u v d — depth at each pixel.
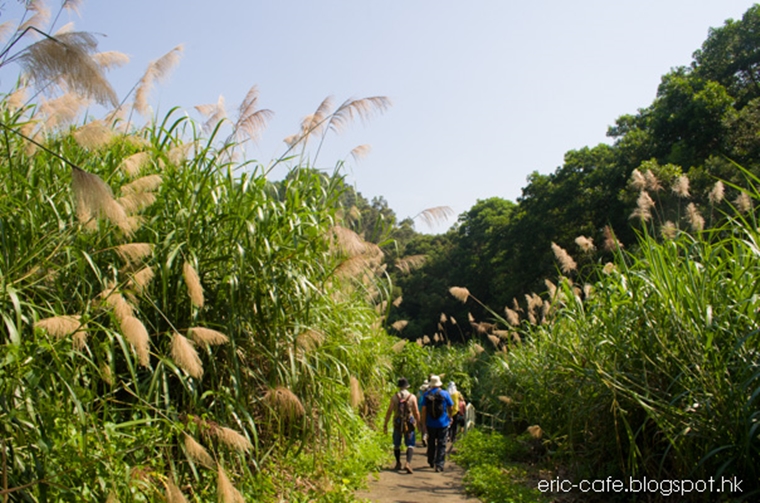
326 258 7.23
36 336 3.82
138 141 5.84
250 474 5.48
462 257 52.38
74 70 2.93
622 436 6.79
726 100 22.95
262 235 6.11
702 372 5.64
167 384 5.14
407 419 9.69
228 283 5.79
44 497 3.47
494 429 12.68
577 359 7.42
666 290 6.12
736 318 5.76
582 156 31.56
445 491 8.24
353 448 8.66
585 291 8.59
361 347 9.26
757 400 5.38
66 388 4.03
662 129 25.19
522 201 36.47
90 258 4.52
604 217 28.84
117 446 4.29
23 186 4.94
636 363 6.59
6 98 5.80
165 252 5.44
